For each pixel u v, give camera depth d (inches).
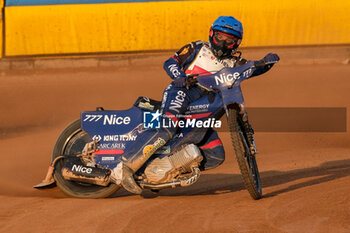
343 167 526.0
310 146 711.1
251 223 328.2
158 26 1373.0
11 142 805.2
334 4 1347.2
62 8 1378.0
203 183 490.3
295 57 1344.7
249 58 1338.6
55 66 1376.7
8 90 1201.4
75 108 1065.5
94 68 1369.3
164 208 375.9
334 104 1002.1
